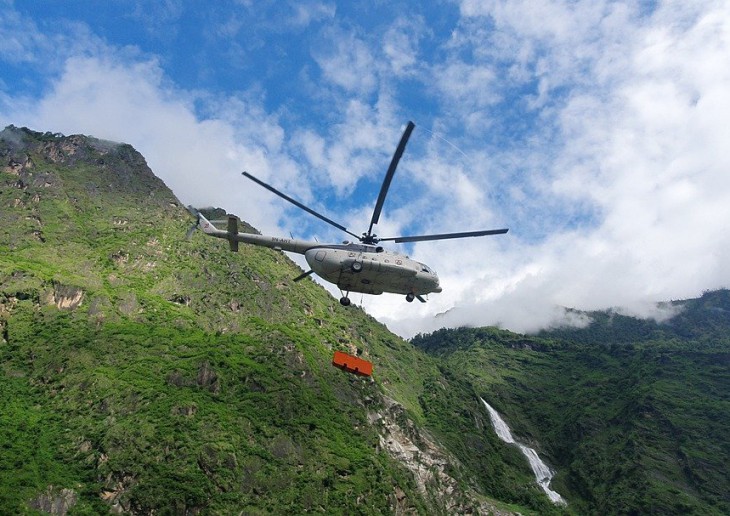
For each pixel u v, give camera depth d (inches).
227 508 2856.8
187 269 5364.2
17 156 6092.5
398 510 3481.8
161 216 6151.6
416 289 1366.9
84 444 3009.4
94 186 6151.6
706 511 4751.5
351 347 5551.2
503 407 7106.3
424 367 7071.9
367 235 1365.7
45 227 5177.2
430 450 4606.3
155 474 2874.0
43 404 3378.4
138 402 3393.2
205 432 3265.3
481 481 5310.0
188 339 4244.6
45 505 2613.2
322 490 3211.1
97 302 4347.9
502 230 1227.9
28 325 3998.5
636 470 5452.8
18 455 2861.7
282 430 3567.9
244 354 4234.7
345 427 3939.5
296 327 5265.8
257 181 1208.8
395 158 1051.9
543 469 6038.4
